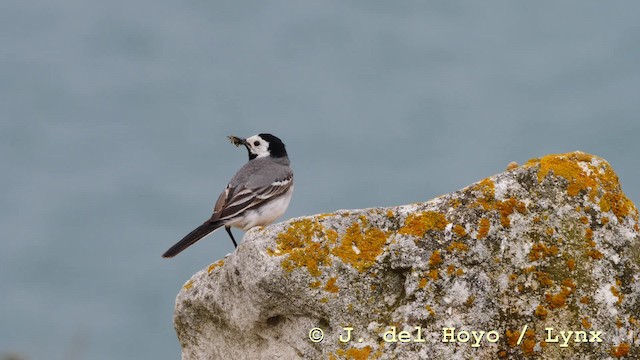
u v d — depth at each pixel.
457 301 7.98
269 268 8.09
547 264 8.07
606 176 8.39
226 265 8.55
